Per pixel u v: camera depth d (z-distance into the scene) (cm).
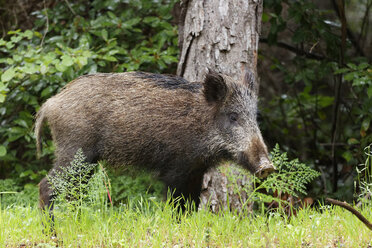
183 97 993
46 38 1488
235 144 952
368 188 991
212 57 1094
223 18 1089
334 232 834
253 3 1111
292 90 1955
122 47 1453
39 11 1535
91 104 984
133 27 1514
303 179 945
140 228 834
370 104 1420
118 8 1531
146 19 1437
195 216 881
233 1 1095
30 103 1366
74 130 975
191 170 987
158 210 891
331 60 1566
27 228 886
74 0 1571
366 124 1406
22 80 1360
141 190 1304
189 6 1127
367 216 891
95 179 939
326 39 1473
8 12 1678
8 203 1248
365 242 781
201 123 973
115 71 1385
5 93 1300
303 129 1978
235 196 1082
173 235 831
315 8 1495
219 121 970
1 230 853
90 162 991
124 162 1012
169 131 976
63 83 1345
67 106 984
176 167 980
